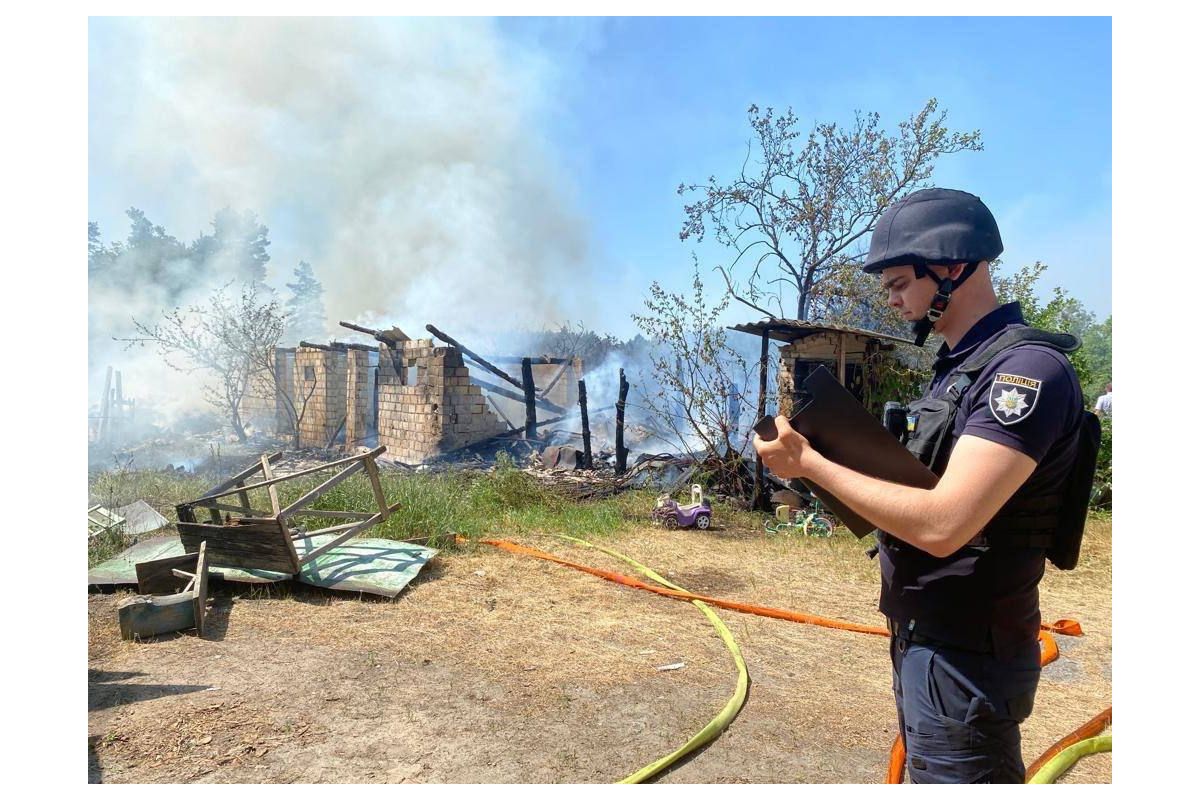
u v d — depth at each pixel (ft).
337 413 61.16
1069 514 5.68
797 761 10.72
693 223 48.47
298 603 16.92
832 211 47.60
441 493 27.50
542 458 43.68
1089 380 35.83
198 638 14.60
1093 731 11.48
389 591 17.35
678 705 12.42
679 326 32.63
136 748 10.25
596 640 15.51
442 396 47.32
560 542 24.58
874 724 12.12
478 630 15.72
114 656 13.53
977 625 5.62
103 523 22.17
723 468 32.81
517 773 10.07
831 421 5.75
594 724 11.62
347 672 13.19
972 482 5.04
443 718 11.60
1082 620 18.89
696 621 17.21
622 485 35.22
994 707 5.57
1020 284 42.32
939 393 5.96
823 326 30.09
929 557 5.86
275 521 17.13
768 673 14.10
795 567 22.77
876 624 17.76
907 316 6.17
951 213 5.90
